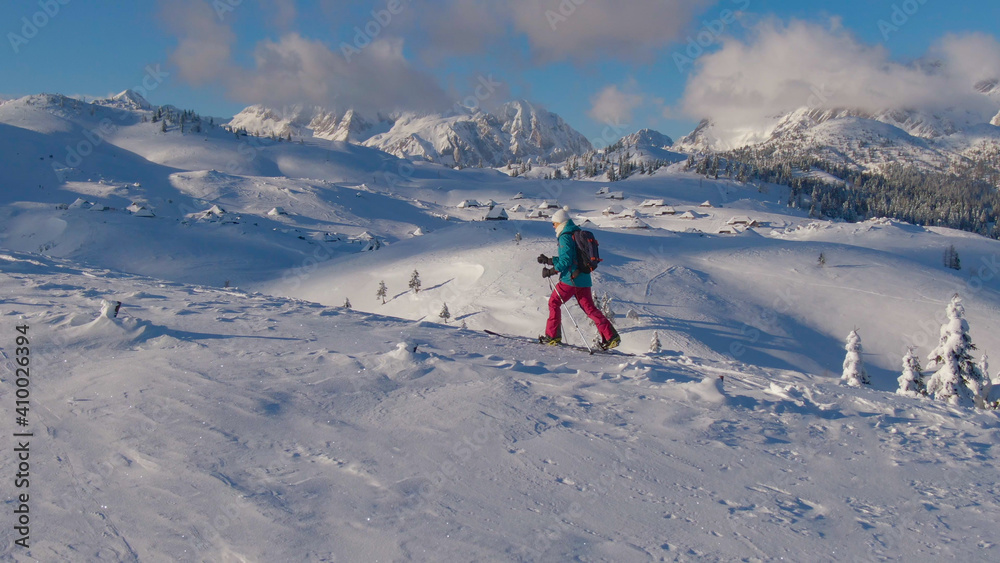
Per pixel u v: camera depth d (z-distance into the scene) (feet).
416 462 10.55
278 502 8.88
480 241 259.80
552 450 11.43
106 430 11.43
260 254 269.85
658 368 19.35
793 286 213.87
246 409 12.66
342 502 9.00
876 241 331.36
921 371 65.77
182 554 7.60
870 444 12.99
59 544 7.74
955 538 8.75
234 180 501.15
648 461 11.23
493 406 13.65
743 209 576.20
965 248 307.78
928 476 11.25
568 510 9.12
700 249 266.98
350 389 14.49
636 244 272.31
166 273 236.22
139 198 398.42
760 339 169.68
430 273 224.33
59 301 25.59
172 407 12.66
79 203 311.27
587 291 22.47
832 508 9.69
